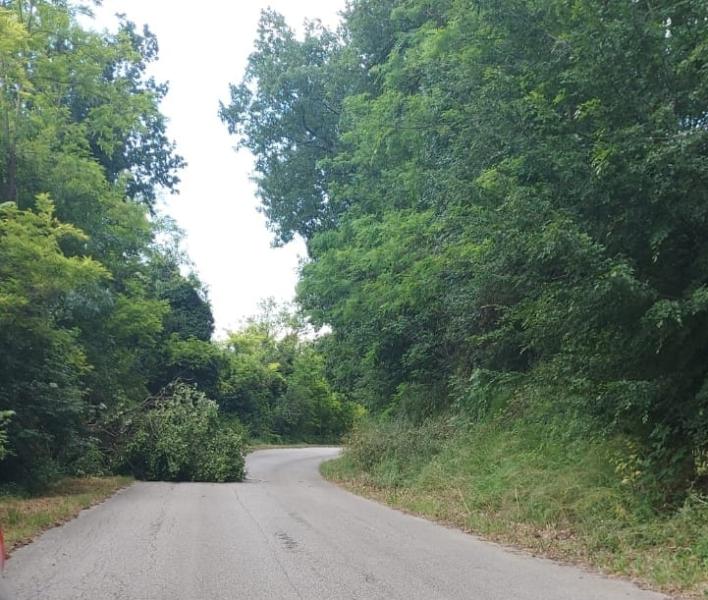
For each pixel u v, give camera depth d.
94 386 22.45
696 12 10.07
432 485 16.02
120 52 21.11
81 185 20.06
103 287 22.16
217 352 45.16
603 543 9.48
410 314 22.77
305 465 31.55
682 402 10.20
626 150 9.67
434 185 19.69
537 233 10.49
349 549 9.45
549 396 14.16
